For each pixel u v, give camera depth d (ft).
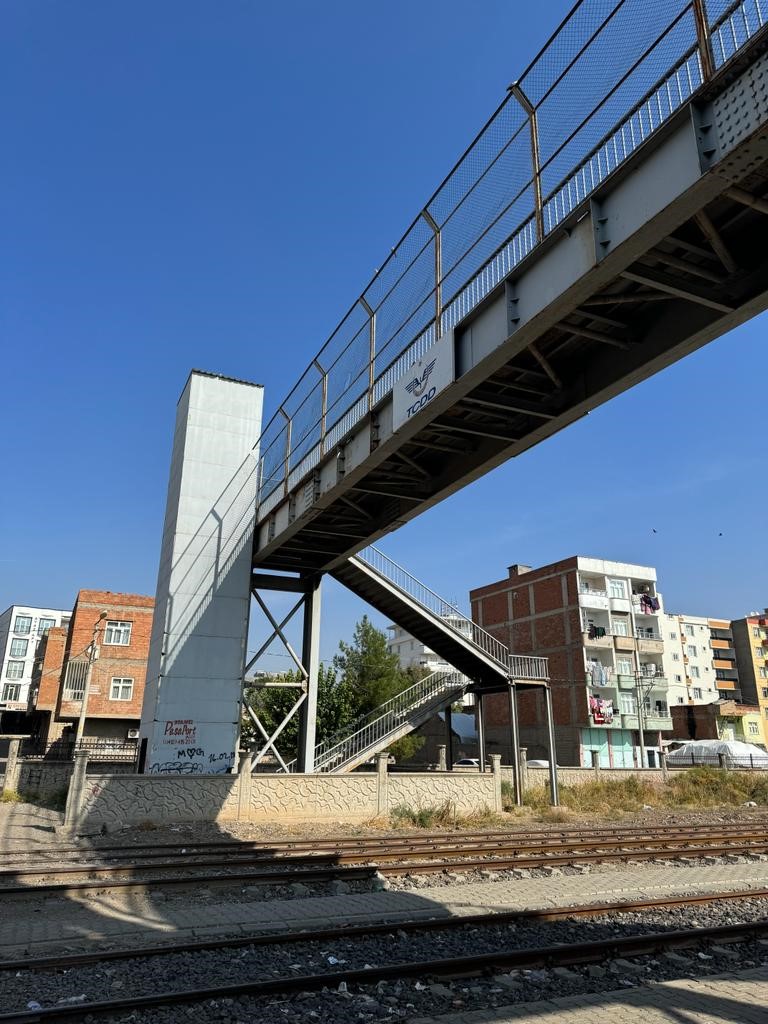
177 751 72.95
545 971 21.48
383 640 131.75
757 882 36.81
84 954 21.80
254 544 82.28
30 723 210.79
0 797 77.46
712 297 30.68
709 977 20.39
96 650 118.11
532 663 86.69
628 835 55.62
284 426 74.84
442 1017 17.33
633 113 28.40
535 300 33.96
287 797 62.75
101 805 57.00
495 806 71.82
